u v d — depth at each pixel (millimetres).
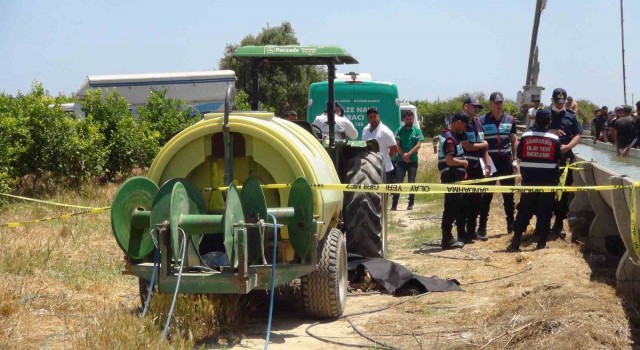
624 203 6758
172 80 25344
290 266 6168
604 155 13180
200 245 6730
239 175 6590
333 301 6754
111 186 17000
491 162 10930
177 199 5891
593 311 5973
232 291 5809
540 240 10031
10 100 15414
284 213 6180
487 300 7398
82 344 5441
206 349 5891
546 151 9797
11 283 7375
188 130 6480
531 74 22484
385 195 9406
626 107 15883
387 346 5992
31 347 5633
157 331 5684
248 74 10016
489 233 11984
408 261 9922
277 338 6297
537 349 5453
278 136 6383
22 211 12492
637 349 5410
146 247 6230
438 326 6551
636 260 6695
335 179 7113
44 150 15289
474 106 10703
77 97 24781
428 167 22812
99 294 7441
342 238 7035
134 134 18375
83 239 10188
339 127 11227
